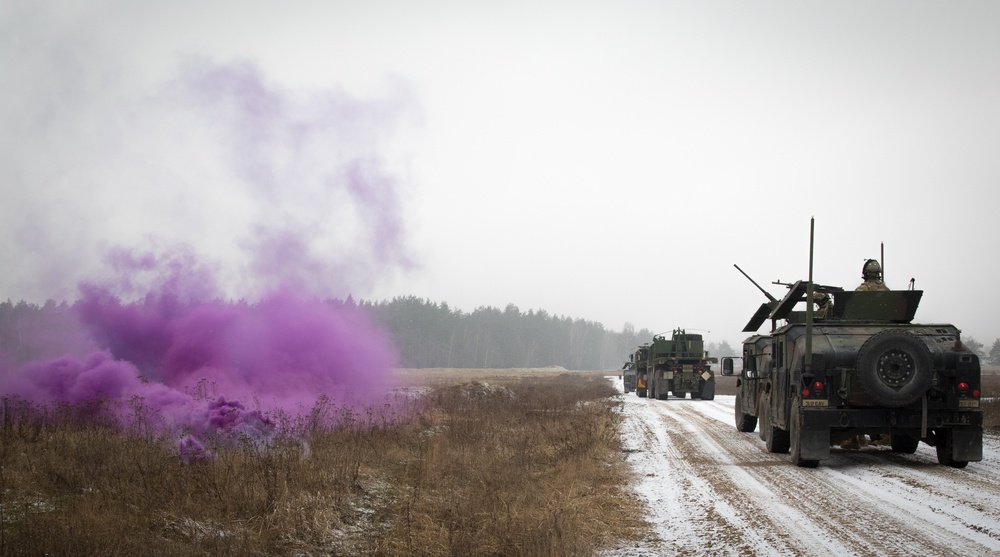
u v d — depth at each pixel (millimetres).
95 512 7895
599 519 9109
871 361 13039
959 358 13219
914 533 8234
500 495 9906
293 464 10312
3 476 9117
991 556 7270
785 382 14867
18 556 6469
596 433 17328
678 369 40625
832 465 13859
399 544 7867
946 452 13453
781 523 8844
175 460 10242
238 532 7859
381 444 13656
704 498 10539
